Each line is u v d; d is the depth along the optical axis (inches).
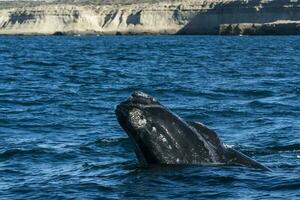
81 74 5118.1
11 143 2190.0
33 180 1657.2
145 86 4018.2
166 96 3518.7
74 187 1555.1
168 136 1541.6
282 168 1660.9
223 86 3993.6
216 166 1587.1
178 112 2861.7
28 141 2229.3
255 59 7214.6
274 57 7672.2
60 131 2431.1
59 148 2066.9
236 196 1424.7
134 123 1497.3
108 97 3494.1
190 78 4665.4
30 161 1892.2
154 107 1529.3
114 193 1477.6
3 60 7111.2
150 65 6220.5
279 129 2386.8
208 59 7258.9
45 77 4820.4
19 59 7347.4
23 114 2849.4
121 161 1833.2
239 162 1632.6
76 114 2849.4
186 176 1529.3
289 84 4121.6
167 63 6525.6
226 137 2244.1
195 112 2849.4
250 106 3038.9
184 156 1557.6
